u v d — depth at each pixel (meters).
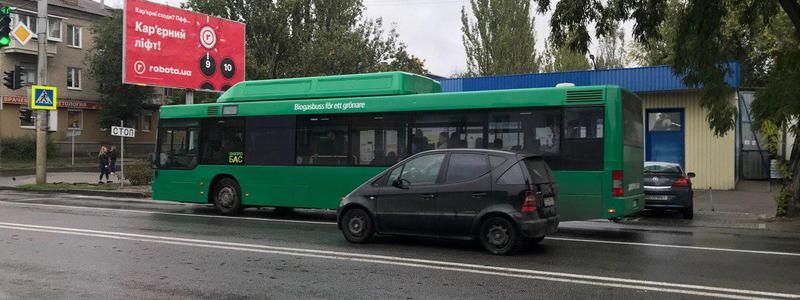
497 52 37.88
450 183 8.77
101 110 43.47
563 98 10.70
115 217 12.94
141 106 44.44
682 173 13.77
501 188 8.42
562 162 10.59
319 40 30.70
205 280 6.78
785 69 12.42
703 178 20.33
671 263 7.95
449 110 11.65
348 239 9.47
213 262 7.83
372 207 9.26
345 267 7.55
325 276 7.02
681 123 20.70
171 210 14.88
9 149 36.38
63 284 6.55
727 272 7.38
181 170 14.48
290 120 13.24
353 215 9.44
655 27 12.41
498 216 8.41
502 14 38.09
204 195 14.14
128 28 19.86
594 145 10.41
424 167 9.08
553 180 9.16
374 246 9.14
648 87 20.17
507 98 11.15
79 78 43.47
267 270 7.34
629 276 7.10
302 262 7.86
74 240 9.57
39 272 7.16
